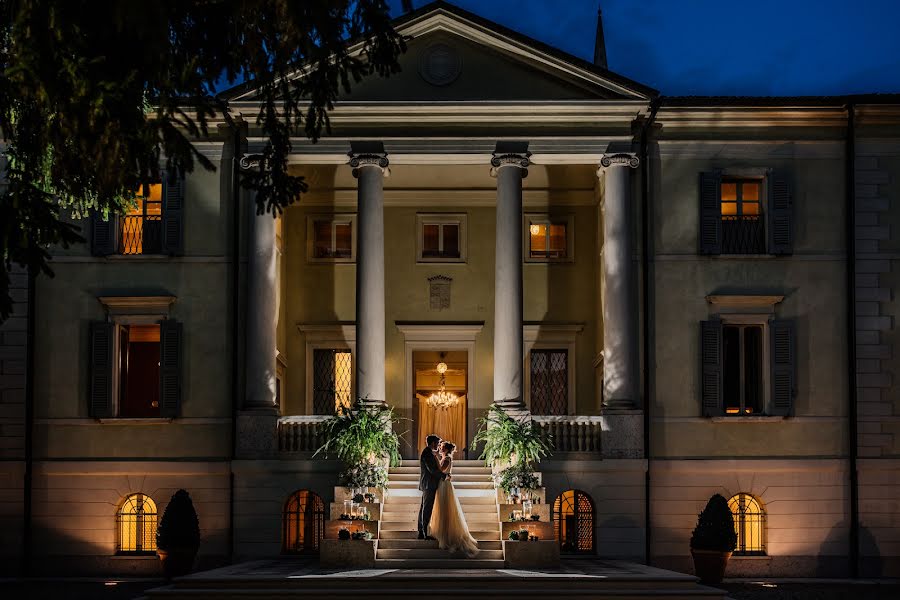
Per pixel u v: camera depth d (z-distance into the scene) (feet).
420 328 94.68
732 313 84.74
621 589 63.93
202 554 81.92
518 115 83.82
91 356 84.02
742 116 85.05
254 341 83.10
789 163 85.81
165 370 84.02
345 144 83.92
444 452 73.51
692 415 83.56
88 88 43.19
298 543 82.84
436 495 72.84
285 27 48.55
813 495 82.89
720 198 85.30
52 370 84.28
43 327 84.69
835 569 82.23
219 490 82.84
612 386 82.53
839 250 85.20
